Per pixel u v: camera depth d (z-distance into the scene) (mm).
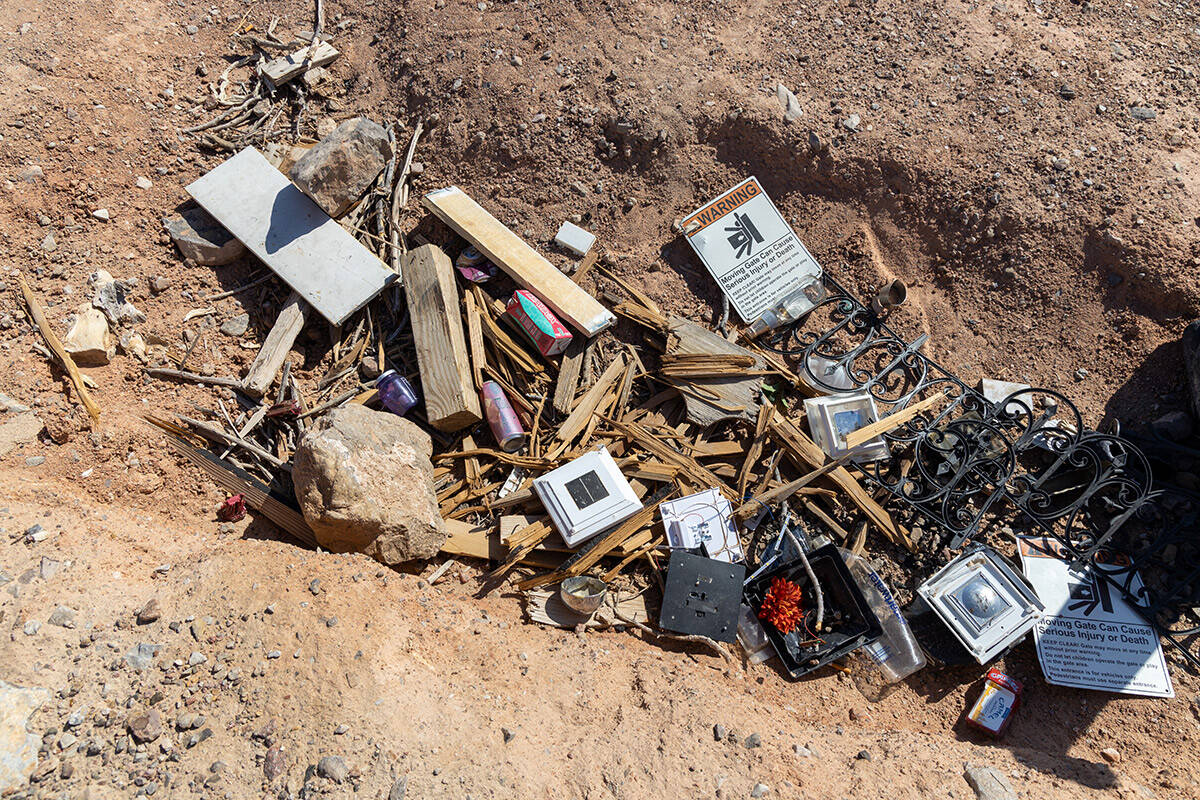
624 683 4043
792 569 4539
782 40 6070
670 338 5164
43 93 5391
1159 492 4523
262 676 3609
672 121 5719
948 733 4242
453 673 3873
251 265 5348
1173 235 5336
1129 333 5297
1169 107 5977
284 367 5023
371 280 5137
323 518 4184
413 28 6180
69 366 4559
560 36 5965
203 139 5676
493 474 4941
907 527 4879
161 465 4578
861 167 5707
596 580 4398
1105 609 4523
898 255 5723
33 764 3254
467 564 4641
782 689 4316
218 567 3988
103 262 5062
